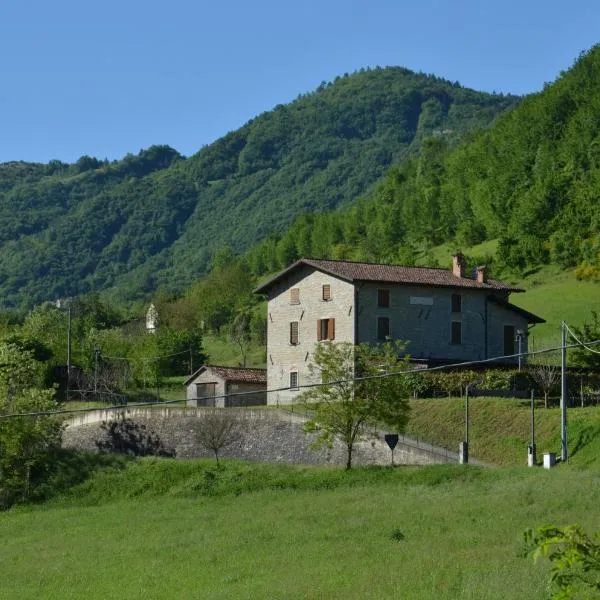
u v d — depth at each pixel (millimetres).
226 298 190250
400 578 33594
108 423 78938
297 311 84250
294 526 47844
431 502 49562
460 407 68375
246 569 39594
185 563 42438
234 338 154750
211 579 38469
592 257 144875
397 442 62844
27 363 84188
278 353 85438
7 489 72375
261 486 62719
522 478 52875
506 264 157125
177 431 74812
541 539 16750
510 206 190625
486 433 64438
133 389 117875
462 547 38625
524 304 129125
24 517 64312
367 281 79875
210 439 70812
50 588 40625
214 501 61125
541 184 183750
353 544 41844
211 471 67062
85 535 54344
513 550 36375
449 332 82938
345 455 65688
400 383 63656
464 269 87812
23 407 75312
